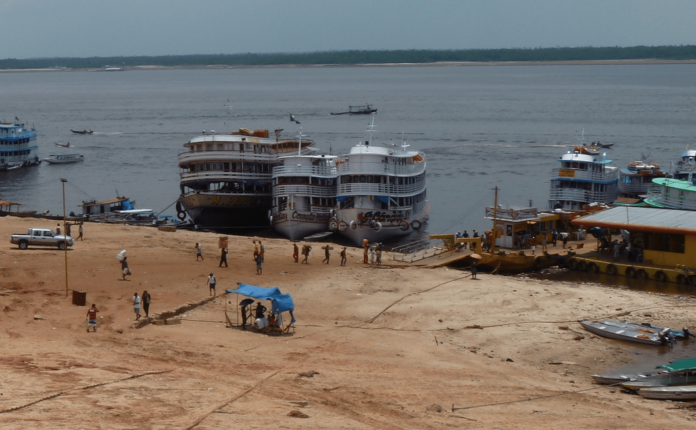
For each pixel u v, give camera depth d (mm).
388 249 90500
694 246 70438
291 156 95312
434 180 137625
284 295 50406
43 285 56406
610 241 79375
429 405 35688
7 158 161500
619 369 45625
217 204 99125
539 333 51938
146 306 49688
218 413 30516
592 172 99500
